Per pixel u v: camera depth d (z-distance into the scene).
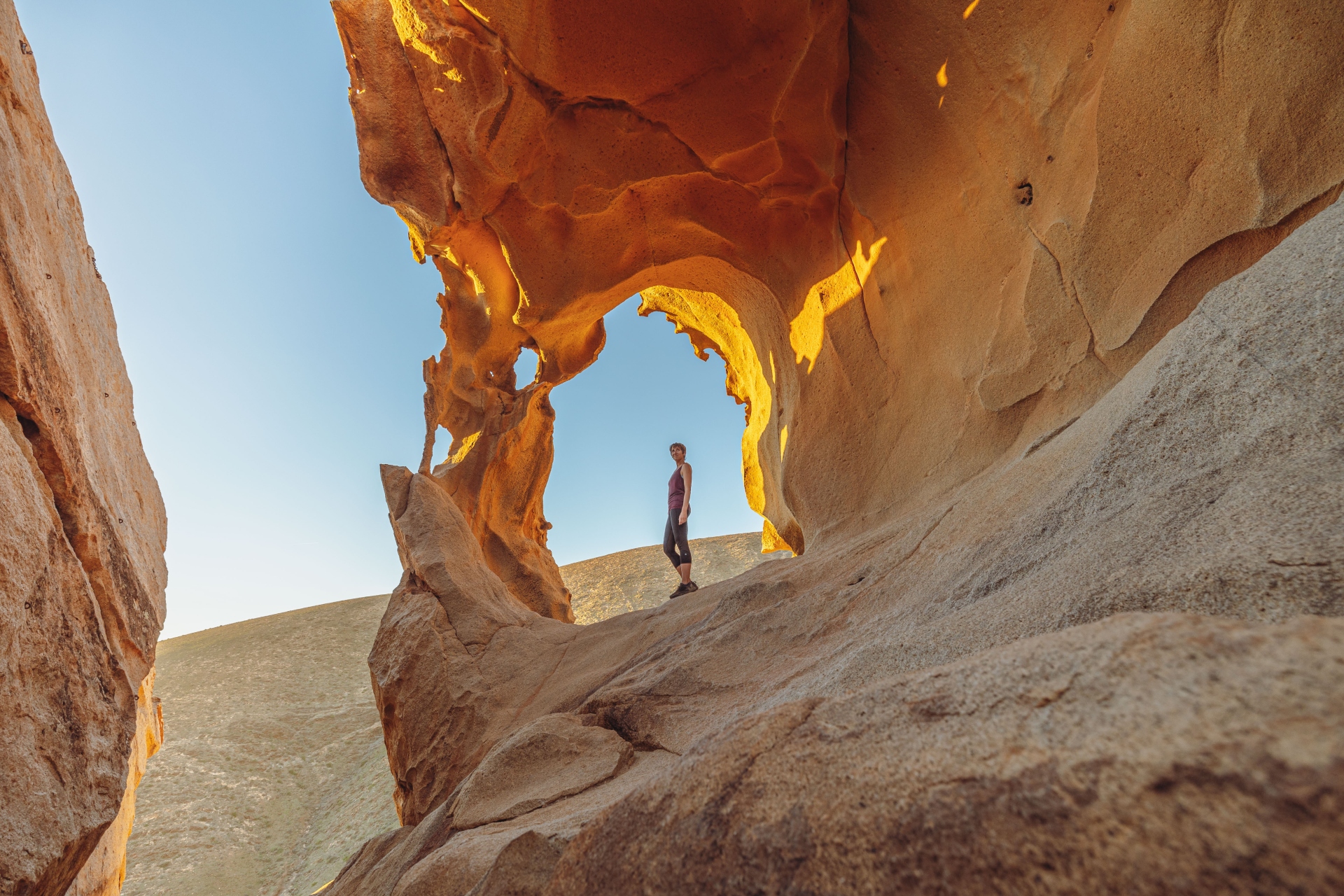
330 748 18.91
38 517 2.81
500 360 8.75
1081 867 0.63
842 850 0.81
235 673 25.58
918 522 3.66
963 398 4.35
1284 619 1.06
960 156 4.51
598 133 5.48
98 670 3.18
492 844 2.21
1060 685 0.84
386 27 5.58
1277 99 2.85
